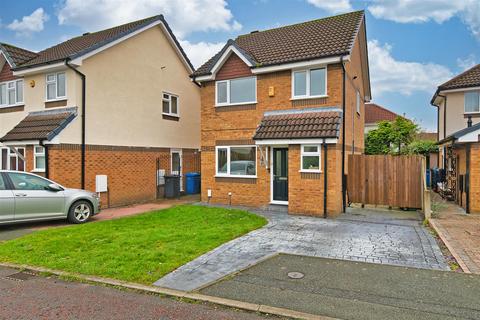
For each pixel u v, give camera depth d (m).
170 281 5.64
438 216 11.27
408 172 12.21
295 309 4.67
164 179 16.86
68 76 13.38
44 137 12.18
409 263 6.56
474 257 6.80
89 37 17.77
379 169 12.53
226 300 4.95
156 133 16.78
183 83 18.69
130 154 15.32
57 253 7.09
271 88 13.17
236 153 14.02
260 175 13.31
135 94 15.69
